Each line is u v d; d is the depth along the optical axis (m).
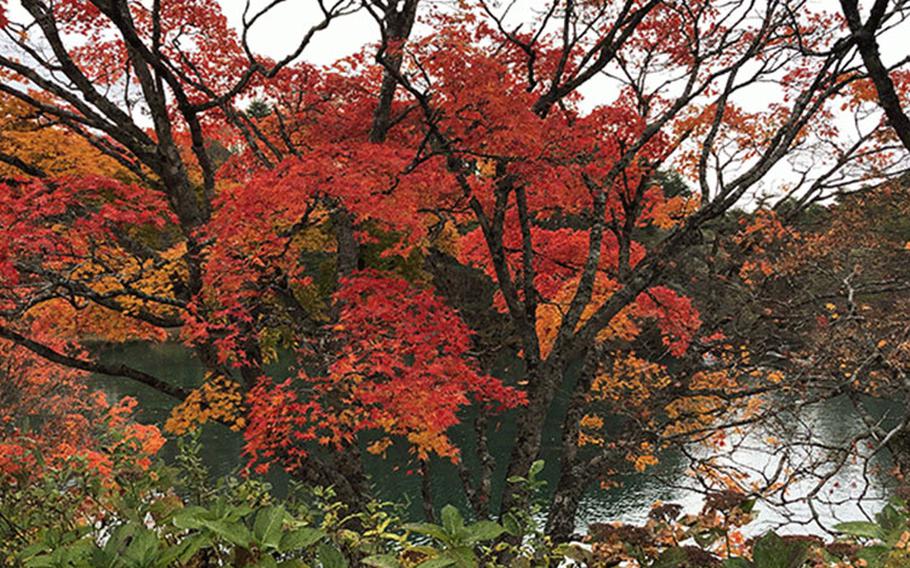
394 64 8.66
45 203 6.50
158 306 9.25
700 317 10.57
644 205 12.21
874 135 9.72
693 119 11.34
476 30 9.60
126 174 11.70
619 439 9.23
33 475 3.61
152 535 2.52
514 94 7.24
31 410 14.20
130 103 10.34
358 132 9.84
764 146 11.38
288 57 8.41
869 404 16.84
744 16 9.19
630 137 10.51
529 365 9.30
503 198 9.42
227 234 6.88
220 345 7.54
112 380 28.78
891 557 2.57
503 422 23.36
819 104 8.31
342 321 7.88
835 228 9.38
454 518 2.68
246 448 7.31
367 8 8.21
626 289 9.03
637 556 2.71
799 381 7.87
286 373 25.47
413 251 17.52
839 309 8.38
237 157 11.21
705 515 2.76
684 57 11.09
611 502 17.00
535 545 3.01
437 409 7.01
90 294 7.46
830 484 13.96
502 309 11.92
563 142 7.66
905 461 6.73
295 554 2.91
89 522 3.33
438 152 7.38
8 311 7.21
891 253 9.62
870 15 6.30
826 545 2.86
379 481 18.53
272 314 8.84
